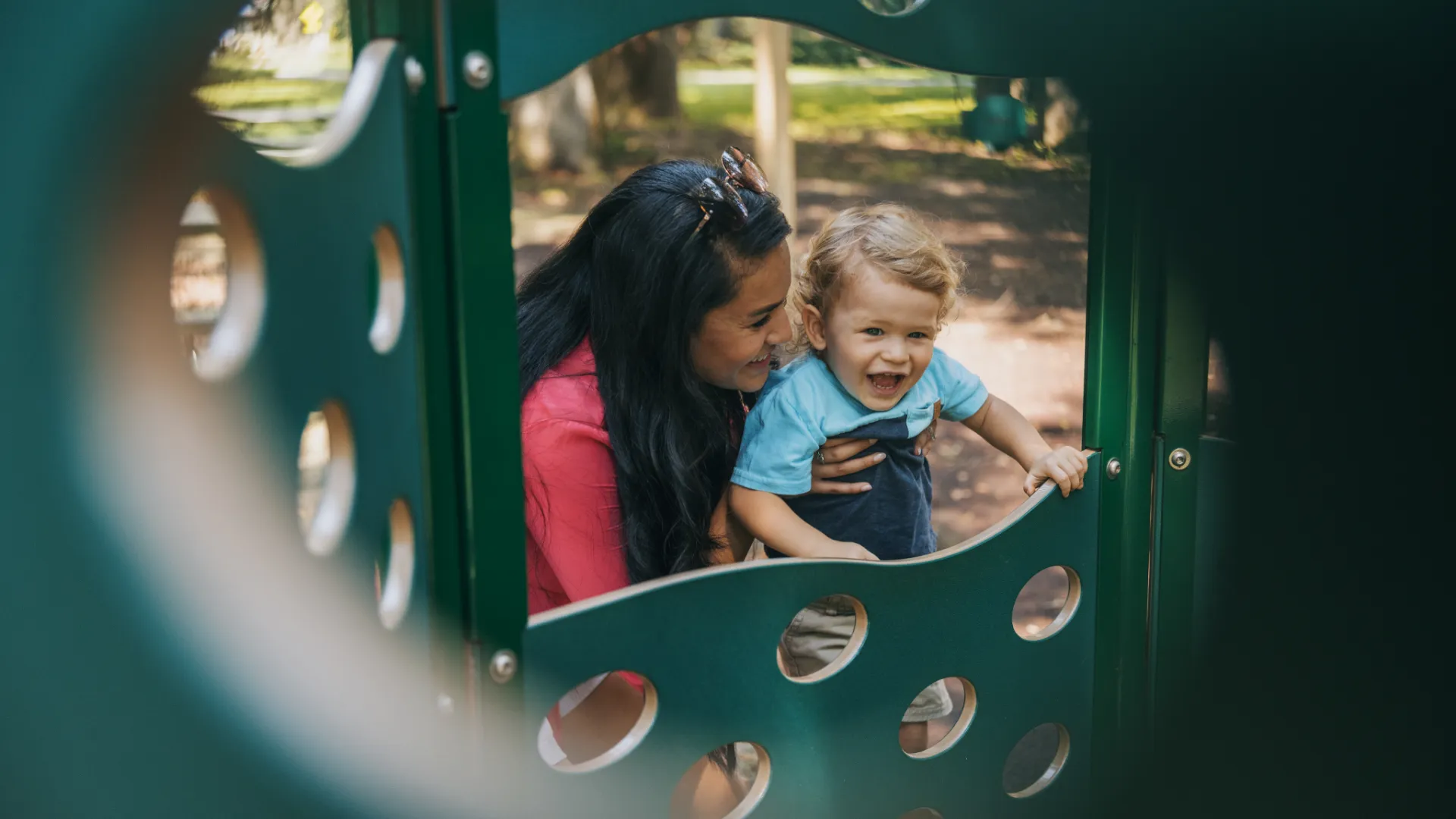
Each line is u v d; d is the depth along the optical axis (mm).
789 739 1538
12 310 814
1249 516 1874
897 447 1832
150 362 876
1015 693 1761
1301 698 1958
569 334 1678
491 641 1303
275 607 1003
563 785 1374
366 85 1122
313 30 3260
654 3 1315
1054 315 4750
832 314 1742
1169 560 1850
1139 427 1806
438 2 1186
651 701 1438
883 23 1470
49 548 840
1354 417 1903
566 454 1596
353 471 1119
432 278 1229
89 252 838
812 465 1786
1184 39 1675
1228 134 1739
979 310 4777
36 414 826
